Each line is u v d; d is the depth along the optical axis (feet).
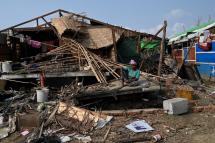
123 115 36.50
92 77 52.37
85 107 40.11
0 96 46.11
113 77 50.65
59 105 37.37
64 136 30.27
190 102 41.60
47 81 52.31
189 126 32.81
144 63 64.80
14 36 64.44
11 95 47.42
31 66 54.65
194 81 58.49
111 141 28.89
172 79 54.85
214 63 58.85
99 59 54.49
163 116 36.40
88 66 52.24
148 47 71.51
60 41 63.52
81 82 48.96
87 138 29.68
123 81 43.98
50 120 34.12
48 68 53.01
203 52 62.80
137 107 41.04
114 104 41.88
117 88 41.47
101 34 65.26
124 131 31.35
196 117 35.83
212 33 63.62
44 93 42.80
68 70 51.57
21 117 33.99
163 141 28.96
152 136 29.71
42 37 69.92
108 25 66.95
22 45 65.41
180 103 37.09
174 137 29.86
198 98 45.11
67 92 43.78
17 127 33.60
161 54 59.11
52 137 29.04
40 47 66.90
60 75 50.44
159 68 58.65
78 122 33.55
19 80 54.03
